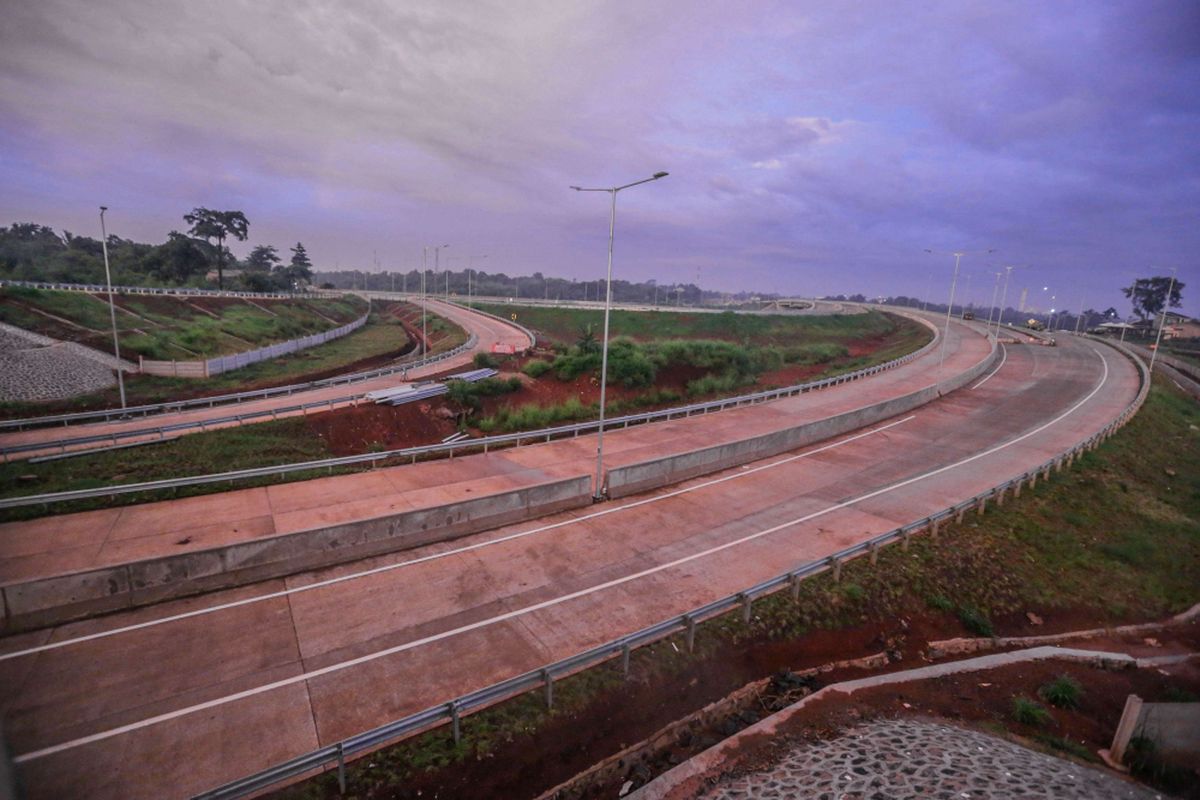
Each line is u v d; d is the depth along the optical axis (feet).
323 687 38.68
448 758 34.17
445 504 60.59
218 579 49.03
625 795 33.81
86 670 38.70
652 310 298.35
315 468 74.74
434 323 286.05
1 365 125.70
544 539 61.93
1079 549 70.23
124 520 58.34
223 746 33.47
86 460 72.02
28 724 33.99
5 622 41.52
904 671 46.42
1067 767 34.50
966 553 64.54
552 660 42.65
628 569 56.34
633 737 38.14
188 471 71.67
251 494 66.95
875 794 31.04
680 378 139.33
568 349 140.05
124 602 45.39
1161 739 36.52
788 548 61.93
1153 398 142.82
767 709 42.11
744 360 154.81
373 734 31.83
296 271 484.33
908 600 56.34
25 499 54.39
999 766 33.53
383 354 215.10
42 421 89.15
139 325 184.24
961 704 42.55
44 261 296.10
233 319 225.56
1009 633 55.98
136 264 330.54
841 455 94.79
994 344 212.23
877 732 37.50
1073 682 45.01
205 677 38.86
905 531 63.26
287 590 49.70
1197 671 50.16
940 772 32.76
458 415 106.22
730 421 110.83
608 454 88.89
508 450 89.81
